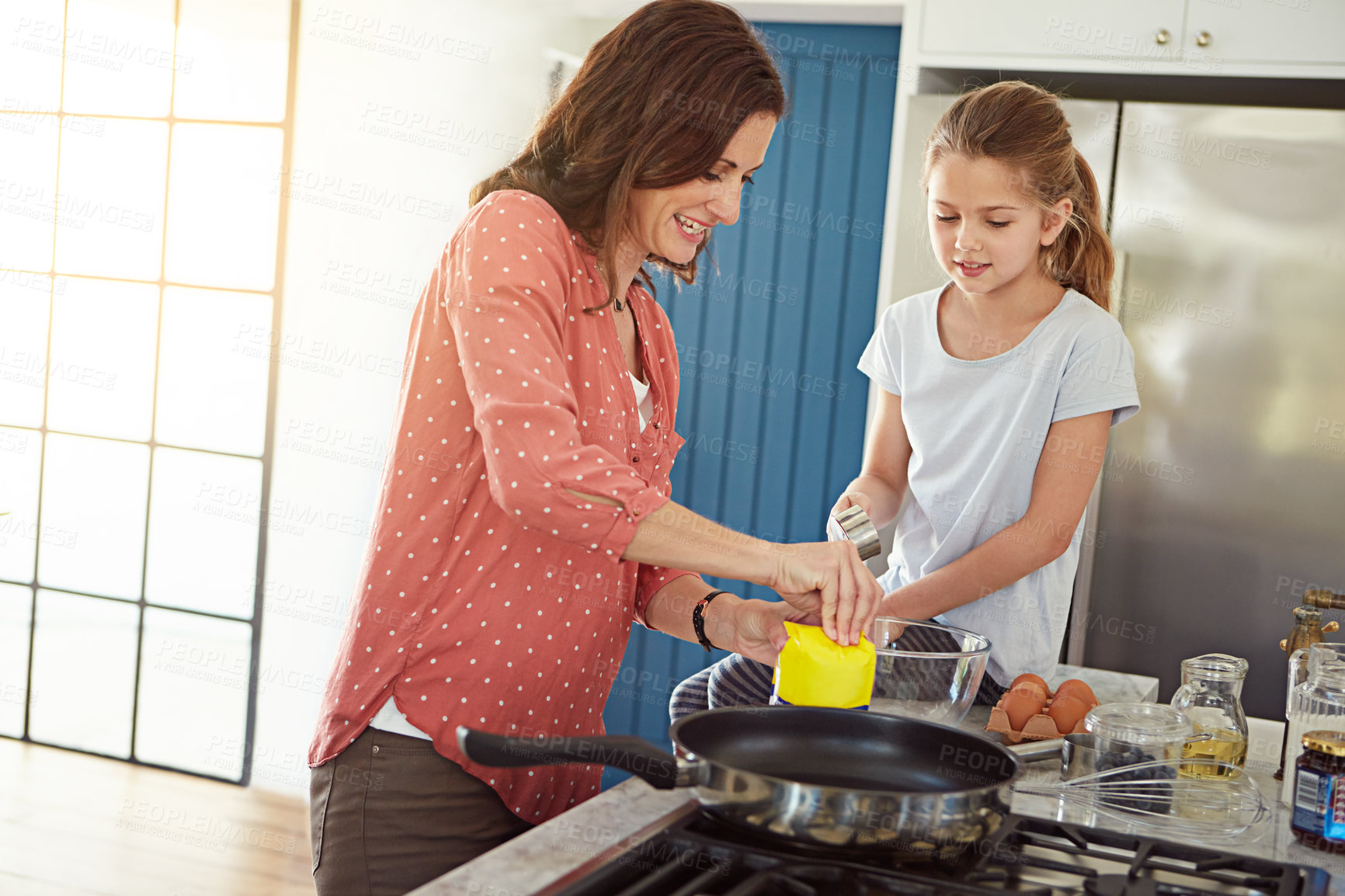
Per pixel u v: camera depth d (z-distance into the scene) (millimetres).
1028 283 1574
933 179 1511
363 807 1082
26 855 2801
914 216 2670
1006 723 1195
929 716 1023
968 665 1031
